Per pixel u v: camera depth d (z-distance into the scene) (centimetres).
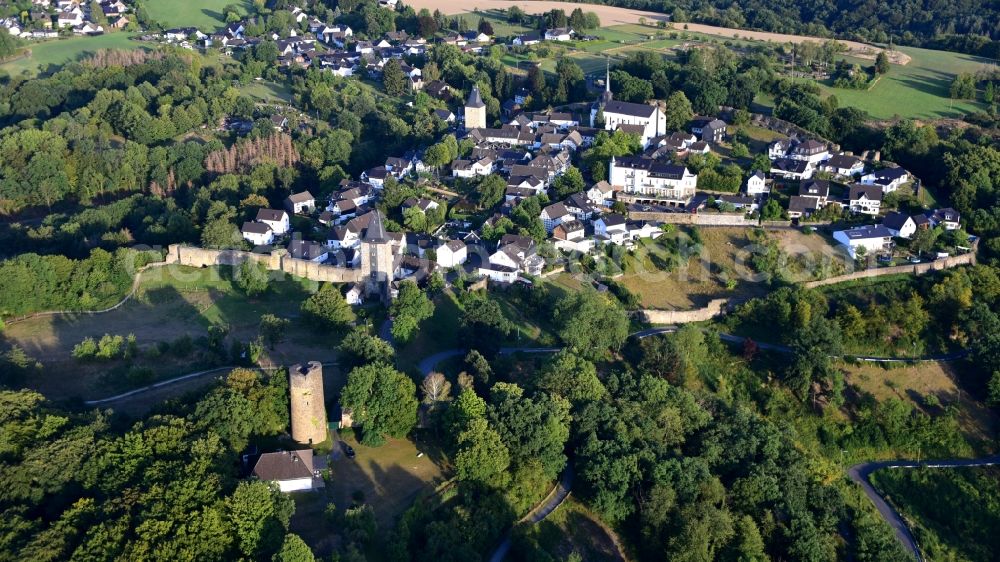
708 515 15838
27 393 16150
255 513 13800
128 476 14238
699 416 18675
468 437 15975
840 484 19088
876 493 19400
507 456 16200
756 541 15838
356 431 17175
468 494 15675
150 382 18912
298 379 15950
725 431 18475
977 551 18350
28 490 13900
